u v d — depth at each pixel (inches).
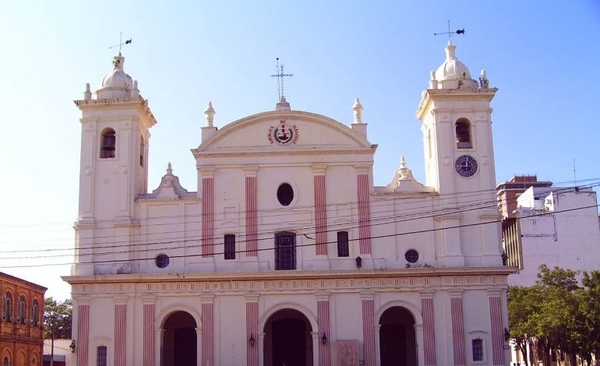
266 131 1984.5
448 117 1983.3
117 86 2031.3
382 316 1996.8
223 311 1877.5
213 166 1964.8
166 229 1940.2
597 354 2518.5
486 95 1985.7
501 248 1914.4
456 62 2053.4
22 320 2456.9
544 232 3550.7
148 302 1879.9
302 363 2005.4
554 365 3319.4
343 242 1930.4
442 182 1947.6
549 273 2812.5
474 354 1849.2
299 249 1920.5
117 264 1914.4
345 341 1847.9
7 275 2273.6
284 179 1961.1
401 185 1968.5
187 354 2014.0
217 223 1937.7
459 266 1882.4
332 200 1946.4
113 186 1963.6
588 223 3543.3
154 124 2171.5
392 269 1873.8
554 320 2445.9
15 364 2362.2
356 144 1972.2
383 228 1930.4
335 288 1881.2
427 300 1875.0
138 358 1851.6
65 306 3966.5
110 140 2017.7
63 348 3366.1
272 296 1881.2
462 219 1929.1
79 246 1927.9
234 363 1847.9
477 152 1969.7
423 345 1851.6
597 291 2402.8
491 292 1876.2
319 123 1984.5
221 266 1910.7
